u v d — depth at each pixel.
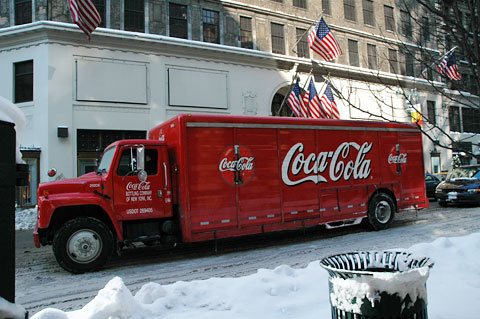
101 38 17.19
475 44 4.06
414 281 2.22
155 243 8.05
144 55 18.25
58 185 6.91
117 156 7.32
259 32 22.39
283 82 22.53
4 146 2.00
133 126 17.77
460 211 13.86
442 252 6.07
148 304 4.20
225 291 4.55
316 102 19.83
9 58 16.77
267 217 8.51
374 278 2.20
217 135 8.07
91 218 6.99
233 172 8.17
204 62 19.83
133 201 7.34
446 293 4.30
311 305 4.07
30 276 6.74
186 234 7.58
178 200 7.75
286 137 8.94
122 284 3.89
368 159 10.21
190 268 7.02
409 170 11.00
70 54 16.69
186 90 19.20
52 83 16.25
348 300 2.31
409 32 6.71
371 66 26.73
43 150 16.03
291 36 23.67
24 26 16.25
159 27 19.27
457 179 15.65
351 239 9.31
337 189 9.58
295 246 8.78
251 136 8.48
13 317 1.91
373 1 27.80
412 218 12.52
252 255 7.99
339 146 9.73
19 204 15.84
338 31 25.86
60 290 5.82
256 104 21.33
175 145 7.90
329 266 2.49
